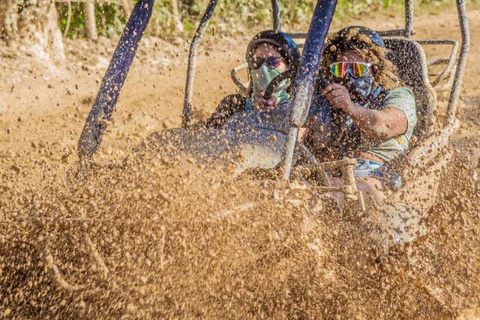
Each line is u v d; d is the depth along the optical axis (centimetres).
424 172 559
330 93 554
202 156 521
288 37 587
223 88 1365
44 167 584
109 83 591
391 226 520
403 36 730
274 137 520
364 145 580
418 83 617
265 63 577
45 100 1257
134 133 1018
